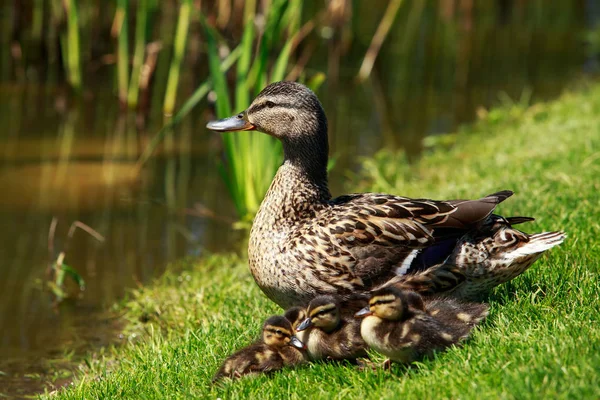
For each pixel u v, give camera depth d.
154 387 7.00
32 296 10.97
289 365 6.91
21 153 16.59
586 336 6.13
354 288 7.42
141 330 9.74
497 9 30.78
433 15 29.64
